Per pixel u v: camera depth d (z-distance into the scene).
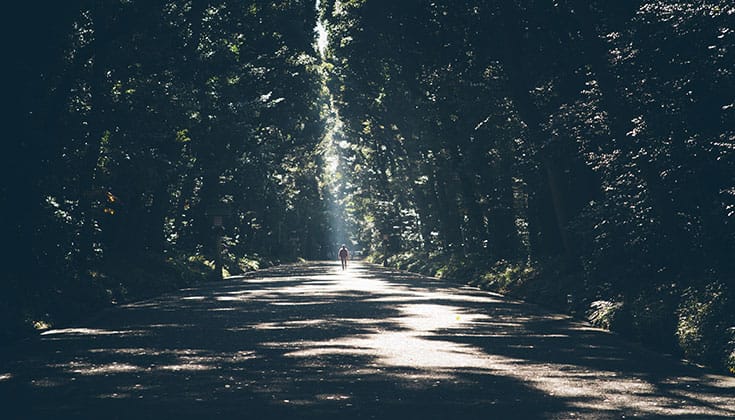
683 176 20.06
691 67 19.42
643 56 20.58
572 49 30.16
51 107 26.88
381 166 83.88
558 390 12.01
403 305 30.08
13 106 25.16
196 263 56.06
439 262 63.97
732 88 18.81
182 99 34.78
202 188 61.94
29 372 13.77
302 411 10.30
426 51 37.91
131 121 31.88
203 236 64.19
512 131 37.88
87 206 30.70
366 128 71.25
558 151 30.80
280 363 14.70
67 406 10.70
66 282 27.75
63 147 27.42
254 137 53.88
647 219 22.45
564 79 31.25
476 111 38.03
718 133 19.38
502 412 10.28
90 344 18.03
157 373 13.54
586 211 27.45
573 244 33.03
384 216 96.31
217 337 19.25
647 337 18.77
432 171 62.50
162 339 18.92
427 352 16.38
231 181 62.53
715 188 19.98
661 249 22.30
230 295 36.97
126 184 34.91
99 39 29.30
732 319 16.02
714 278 19.06
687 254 21.34
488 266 47.72
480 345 17.83
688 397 11.61
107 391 11.81
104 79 30.14
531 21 31.11
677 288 20.55
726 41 18.42
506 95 35.88
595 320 22.70
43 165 26.16
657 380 13.23
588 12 25.55
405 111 55.16
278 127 66.75
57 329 21.75
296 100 65.50
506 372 13.79
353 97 62.84
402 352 16.34
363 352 16.30
